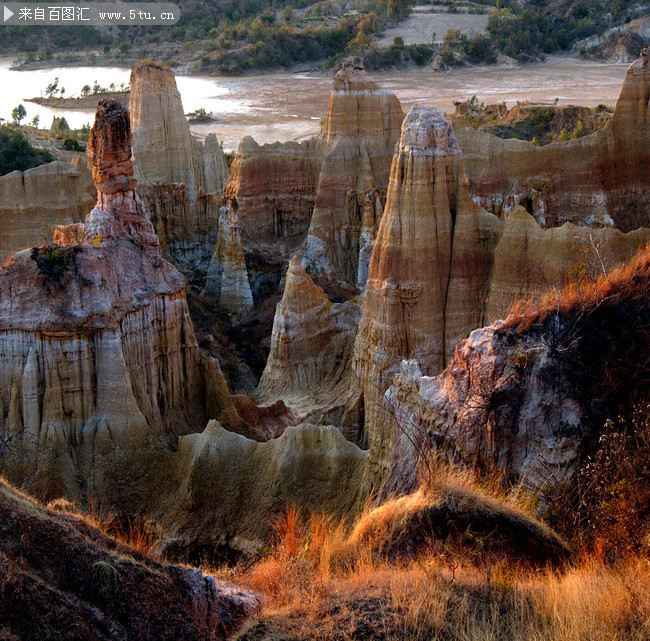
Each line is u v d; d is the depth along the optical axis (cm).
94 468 2778
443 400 1877
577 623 1085
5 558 980
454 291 3412
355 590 1225
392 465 2083
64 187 5191
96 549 1087
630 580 1176
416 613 1133
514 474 1703
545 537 1387
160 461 2847
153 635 1047
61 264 2828
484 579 1249
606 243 3222
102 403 2841
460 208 3431
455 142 3438
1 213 5059
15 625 957
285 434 2723
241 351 4931
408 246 3372
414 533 1403
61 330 2752
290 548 1466
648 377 1684
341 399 3916
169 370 3195
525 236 3291
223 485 2719
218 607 1165
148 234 3228
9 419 2769
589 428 1672
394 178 3406
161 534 2652
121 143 3122
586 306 1769
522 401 1727
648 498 1406
